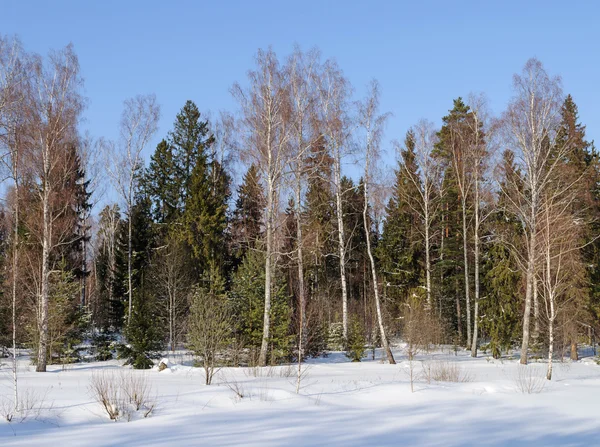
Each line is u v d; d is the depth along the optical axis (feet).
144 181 141.69
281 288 83.41
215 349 54.49
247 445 27.86
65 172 77.41
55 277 88.74
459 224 115.65
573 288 85.46
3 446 27.17
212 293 85.61
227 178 130.62
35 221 86.58
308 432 31.19
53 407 36.32
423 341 91.35
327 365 78.02
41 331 70.54
